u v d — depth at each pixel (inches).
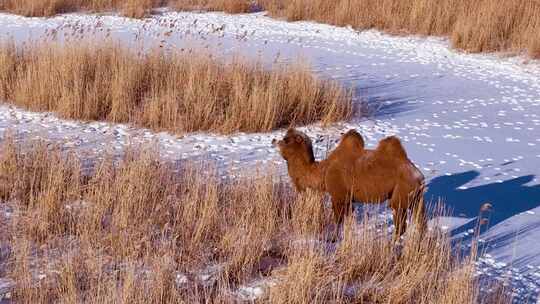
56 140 1567.4
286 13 3437.5
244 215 1060.5
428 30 3016.7
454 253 996.6
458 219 1144.2
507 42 2775.6
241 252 941.2
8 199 1175.6
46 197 1079.6
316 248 950.4
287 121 1775.3
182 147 1553.9
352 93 1987.0
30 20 3412.9
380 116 1846.7
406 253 929.5
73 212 1077.1
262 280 900.6
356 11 3260.3
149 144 1439.5
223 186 1211.2
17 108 1887.3
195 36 2960.1
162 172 1250.6
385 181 974.4
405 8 3157.0
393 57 2674.7
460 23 2847.0
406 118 1827.0
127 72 1884.8
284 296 813.9
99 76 1873.8
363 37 3041.3
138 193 1119.0
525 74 2416.3
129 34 2979.8
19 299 832.3
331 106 1792.6
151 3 3649.1
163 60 2003.0
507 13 2837.1
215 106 1739.7
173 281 859.4
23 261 889.5
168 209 1094.4
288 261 918.4
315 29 3206.2
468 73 2422.5
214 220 1047.0
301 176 1061.1
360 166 991.6
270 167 1267.2
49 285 855.7
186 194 1158.3
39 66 1937.7
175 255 952.3
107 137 1624.0
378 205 1175.6
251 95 1745.8
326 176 1021.2
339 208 1024.2
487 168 1425.9
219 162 1432.1
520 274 943.0
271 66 2160.4
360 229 1019.9
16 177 1218.6
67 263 884.0
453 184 1325.0
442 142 1615.4
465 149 1562.5
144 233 995.3
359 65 2517.2
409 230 974.4
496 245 1041.5
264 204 1082.1
